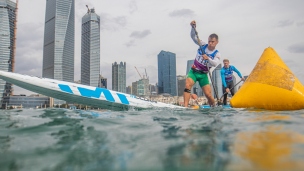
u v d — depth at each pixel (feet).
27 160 5.12
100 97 18.74
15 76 17.42
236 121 10.27
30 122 10.61
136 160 4.93
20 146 6.33
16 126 9.59
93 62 554.05
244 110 16.03
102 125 9.77
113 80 639.76
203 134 7.55
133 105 19.56
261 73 17.97
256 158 4.77
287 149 5.34
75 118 12.00
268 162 4.49
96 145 6.29
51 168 4.61
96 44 563.89
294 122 9.37
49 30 563.48
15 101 360.07
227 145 5.93
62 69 539.70
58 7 552.41
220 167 4.33
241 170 4.13
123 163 4.76
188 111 15.87
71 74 560.20
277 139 6.39
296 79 16.84
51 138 7.29
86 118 11.99
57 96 18.47
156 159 4.96
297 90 15.79
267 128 8.17
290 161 4.50
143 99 20.38
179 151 5.53
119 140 6.88
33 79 17.63
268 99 16.46
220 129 8.37
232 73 30.91
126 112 15.58
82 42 587.27
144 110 17.24
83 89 18.51
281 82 16.44
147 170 4.32
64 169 4.53
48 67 550.36
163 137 7.22
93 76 547.90
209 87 22.30
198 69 21.63
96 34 569.64
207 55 21.26
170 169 4.33
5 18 414.00
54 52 536.83
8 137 7.51
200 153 5.29
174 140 6.75
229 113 14.01
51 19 562.25
